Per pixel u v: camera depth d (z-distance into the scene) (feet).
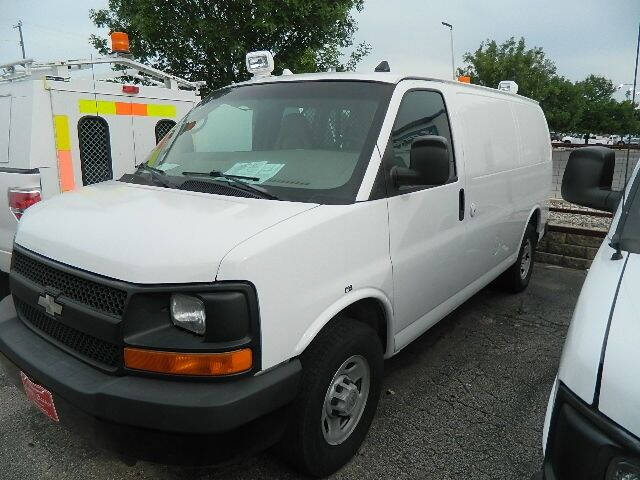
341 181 9.49
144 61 41.06
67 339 8.23
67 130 17.65
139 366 7.26
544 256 23.72
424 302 11.66
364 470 9.63
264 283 7.41
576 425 5.05
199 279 7.08
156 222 8.08
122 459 8.03
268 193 9.25
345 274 8.89
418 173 9.70
